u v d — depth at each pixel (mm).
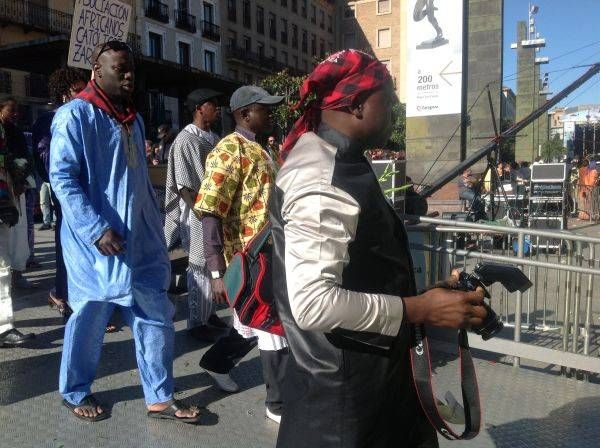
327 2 56906
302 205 1268
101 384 3393
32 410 3053
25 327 4375
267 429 2906
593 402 3258
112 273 2705
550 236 3525
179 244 4641
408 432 1509
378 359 1381
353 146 1434
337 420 1374
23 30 26188
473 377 1553
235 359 3301
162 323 2916
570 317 3943
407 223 3977
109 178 2703
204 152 4051
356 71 1424
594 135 35156
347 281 1363
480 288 1503
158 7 33031
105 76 2723
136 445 2725
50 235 8945
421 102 11664
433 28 11398
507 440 2816
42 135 4273
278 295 1476
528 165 15758
